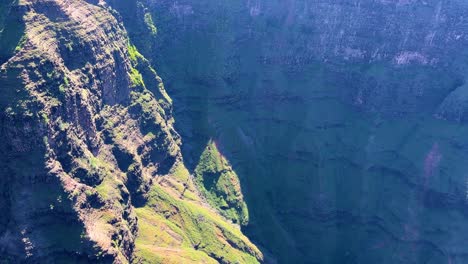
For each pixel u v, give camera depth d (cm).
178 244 17025
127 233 15088
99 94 16950
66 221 13638
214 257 17725
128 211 15988
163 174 19450
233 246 18588
